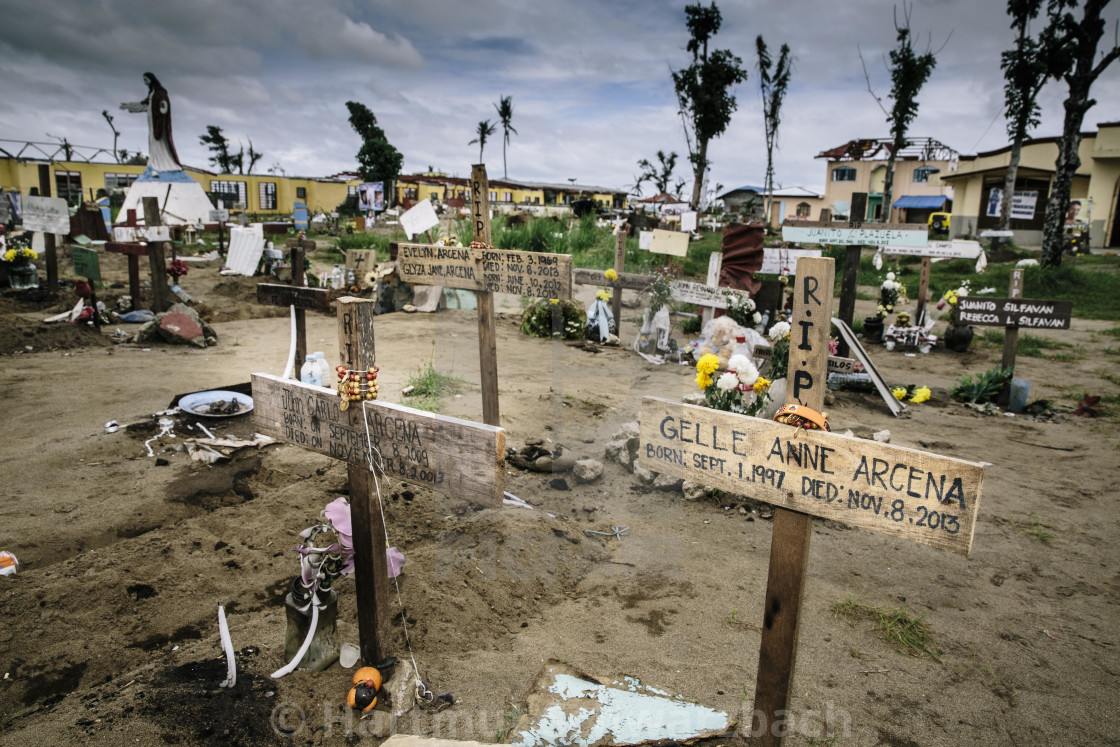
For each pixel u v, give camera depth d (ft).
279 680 8.67
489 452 6.93
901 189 145.59
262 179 151.94
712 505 15.43
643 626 10.39
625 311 32.37
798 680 9.45
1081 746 8.34
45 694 8.71
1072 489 17.83
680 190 198.70
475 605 10.61
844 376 28.22
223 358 28.37
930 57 85.25
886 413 25.55
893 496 5.81
